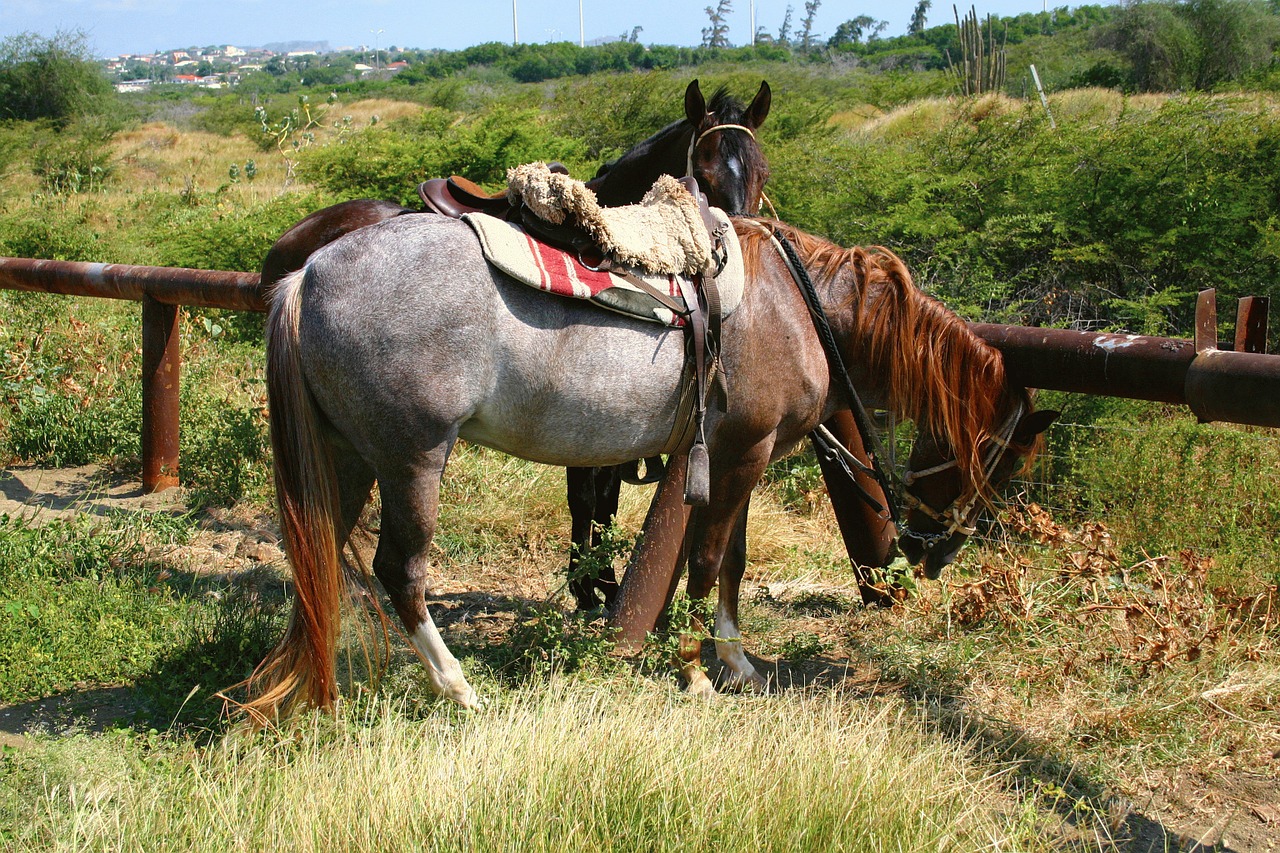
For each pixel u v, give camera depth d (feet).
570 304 9.12
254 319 23.81
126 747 9.00
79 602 11.76
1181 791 9.45
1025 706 10.72
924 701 10.24
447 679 9.90
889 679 11.51
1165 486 14.14
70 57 104.22
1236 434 14.49
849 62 157.07
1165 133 23.53
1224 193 21.63
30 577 12.24
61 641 10.93
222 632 11.22
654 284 9.43
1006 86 68.74
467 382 8.90
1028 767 9.75
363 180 32.01
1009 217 22.36
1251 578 12.55
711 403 10.06
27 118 102.32
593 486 12.78
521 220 9.48
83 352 20.94
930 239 23.47
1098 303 21.71
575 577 11.45
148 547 14.39
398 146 32.01
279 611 12.08
